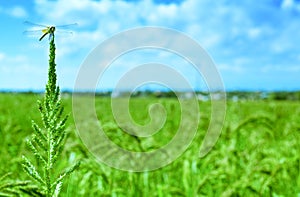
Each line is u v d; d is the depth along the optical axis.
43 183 1.42
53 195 1.42
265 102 18.75
